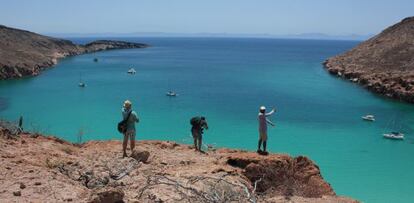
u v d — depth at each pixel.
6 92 58.69
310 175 15.00
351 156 30.33
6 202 8.40
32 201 8.66
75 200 9.08
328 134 37.03
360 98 57.62
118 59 130.25
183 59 136.00
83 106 48.81
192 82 73.94
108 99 54.06
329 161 28.95
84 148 16.11
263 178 14.17
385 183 24.50
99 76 81.25
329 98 57.19
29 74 80.06
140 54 160.75
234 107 49.47
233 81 76.00
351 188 23.62
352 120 43.16
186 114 44.94
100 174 11.80
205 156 16.20
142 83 71.50
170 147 17.69
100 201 8.80
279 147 32.38
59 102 51.28
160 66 107.31
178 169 13.59
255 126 39.47
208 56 155.62
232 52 191.12
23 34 131.88
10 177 9.98
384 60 84.88
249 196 10.85
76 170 11.97
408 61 78.94
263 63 121.31
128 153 15.04
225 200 10.34
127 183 11.42
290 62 125.62
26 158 12.17
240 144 32.91
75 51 150.12
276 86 69.25
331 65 99.44
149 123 40.34
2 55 83.81
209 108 48.66
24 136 15.93
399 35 98.25
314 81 76.56
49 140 16.17
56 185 9.85
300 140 34.59
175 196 10.34
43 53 121.19
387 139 35.66
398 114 46.78
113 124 39.91
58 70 91.88
